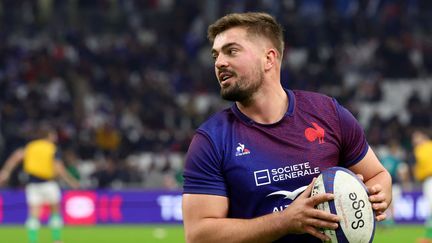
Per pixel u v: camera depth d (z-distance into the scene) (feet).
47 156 162.71
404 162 231.71
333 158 48.44
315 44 310.86
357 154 49.62
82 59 294.66
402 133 253.85
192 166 47.83
